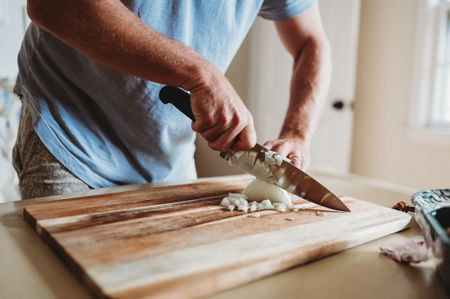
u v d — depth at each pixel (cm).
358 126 210
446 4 173
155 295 36
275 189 69
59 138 79
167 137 86
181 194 73
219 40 81
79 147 81
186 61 54
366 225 57
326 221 59
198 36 78
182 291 38
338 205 65
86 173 82
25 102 85
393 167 197
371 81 201
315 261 49
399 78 188
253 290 41
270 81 220
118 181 89
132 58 51
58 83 78
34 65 79
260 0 86
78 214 58
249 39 235
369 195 86
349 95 190
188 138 91
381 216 62
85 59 73
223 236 51
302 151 82
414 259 46
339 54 190
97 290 37
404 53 185
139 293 36
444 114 187
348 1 183
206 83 56
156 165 91
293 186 69
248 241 49
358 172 213
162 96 71
